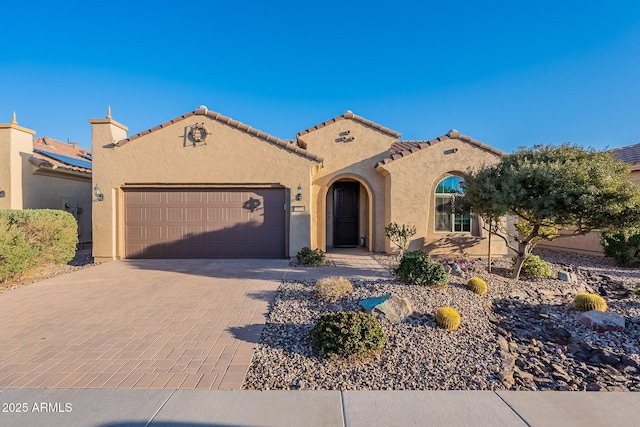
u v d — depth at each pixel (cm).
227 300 866
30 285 1028
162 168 1430
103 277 1123
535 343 698
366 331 582
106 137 1439
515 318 837
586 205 891
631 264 1448
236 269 1235
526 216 1053
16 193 1582
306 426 394
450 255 1480
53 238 1230
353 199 1852
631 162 1666
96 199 1433
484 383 512
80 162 2158
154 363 543
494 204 1009
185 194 1457
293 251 1426
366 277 1085
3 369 523
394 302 743
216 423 398
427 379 517
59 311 789
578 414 423
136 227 1458
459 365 565
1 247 1007
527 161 1017
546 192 958
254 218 1457
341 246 1838
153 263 1359
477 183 1105
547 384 531
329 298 829
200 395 454
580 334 747
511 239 1547
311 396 456
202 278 1098
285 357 569
